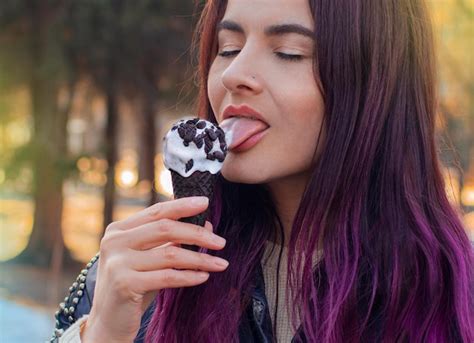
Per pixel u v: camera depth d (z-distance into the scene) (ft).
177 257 4.74
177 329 5.68
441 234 5.66
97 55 35.88
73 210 63.77
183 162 4.88
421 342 5.32
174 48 36.09
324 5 5.35
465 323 5.27
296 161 5.37
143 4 34.88
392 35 5.65
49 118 41.22
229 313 5.59
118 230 5.01
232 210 5.97
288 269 5.56
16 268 44.52
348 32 5.41
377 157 5.70
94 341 4.98
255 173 5.27
